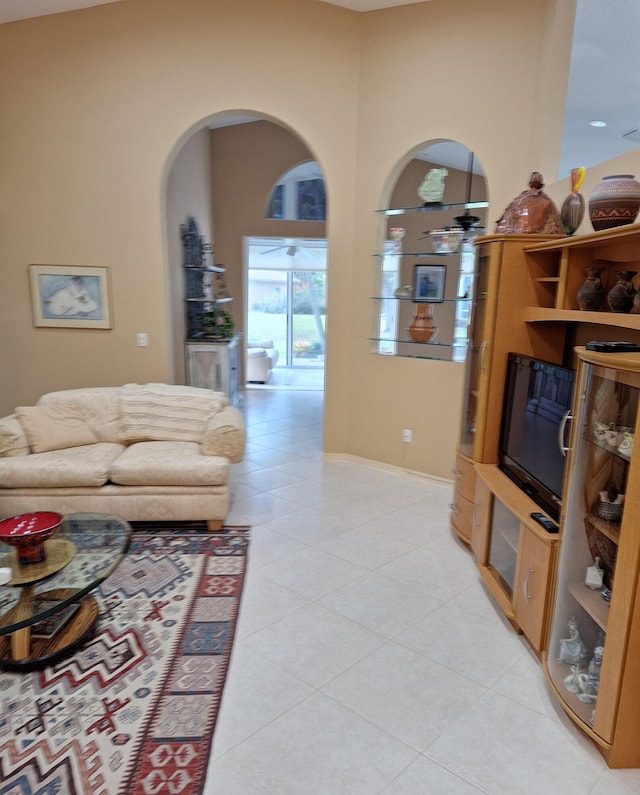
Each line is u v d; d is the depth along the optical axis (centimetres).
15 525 223
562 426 207
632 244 234
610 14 322
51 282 438
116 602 260
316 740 182
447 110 392
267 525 351
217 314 600
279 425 611
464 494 320
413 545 326
